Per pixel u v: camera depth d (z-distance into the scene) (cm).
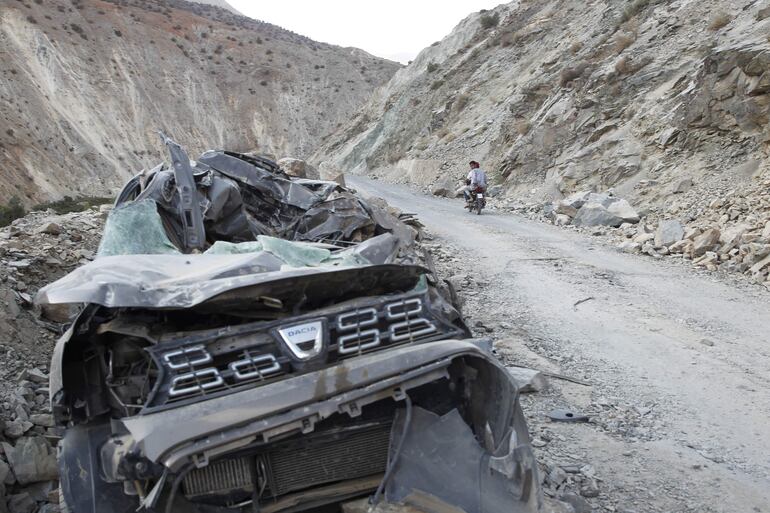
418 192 3297
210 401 274
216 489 283
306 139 14412
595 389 584
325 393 281
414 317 328
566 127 2764
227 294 308
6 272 666
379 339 313
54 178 8612
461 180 3556
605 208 1717
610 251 1320
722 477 434
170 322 319
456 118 4744
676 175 1884
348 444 307
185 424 263
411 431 302
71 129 10250
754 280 1045
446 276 1024
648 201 1853
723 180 1709
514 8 6078
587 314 834
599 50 3000
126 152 11088
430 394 321
